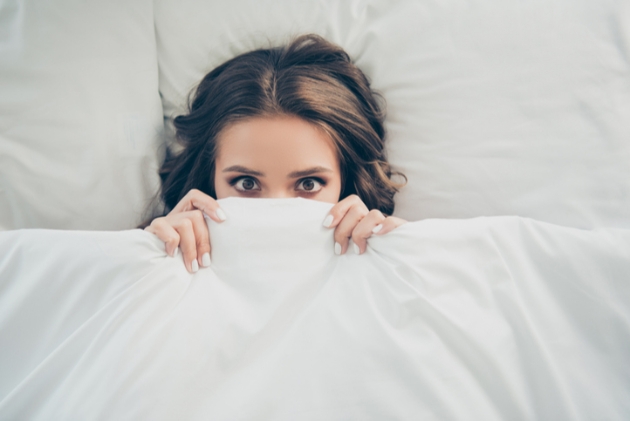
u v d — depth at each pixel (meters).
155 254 0.62
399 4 0.89
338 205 0.67
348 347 0.56
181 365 0.54
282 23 0.91
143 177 0.90
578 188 0.81
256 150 0.73
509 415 0.56
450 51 0.85
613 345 0.62
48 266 0.58
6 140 0.81
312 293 0.63
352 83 0.85
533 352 0.58
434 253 0.63
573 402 0.58
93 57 0.85
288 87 0.74
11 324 0.56
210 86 0.84
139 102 0.89
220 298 0.61
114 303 0.57
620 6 0.80
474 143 0.85
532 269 0.65
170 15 0.90
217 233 0.66
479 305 0.61
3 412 0.51
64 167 0.84
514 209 0.84
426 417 0.53
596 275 0.64
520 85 0.83
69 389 0.52
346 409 0.53
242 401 0.53
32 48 0.81
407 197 0.90
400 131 0.90
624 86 0.81
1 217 0.83
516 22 0.83
